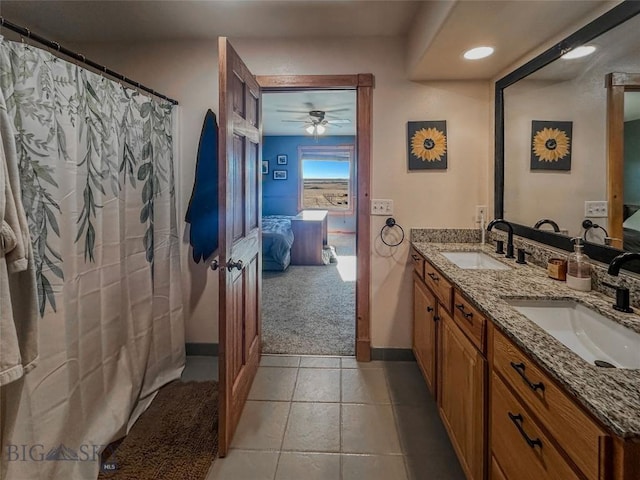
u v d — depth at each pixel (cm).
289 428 186
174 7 205
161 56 247
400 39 243
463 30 169
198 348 263
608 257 137
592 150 147
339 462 164
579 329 127
